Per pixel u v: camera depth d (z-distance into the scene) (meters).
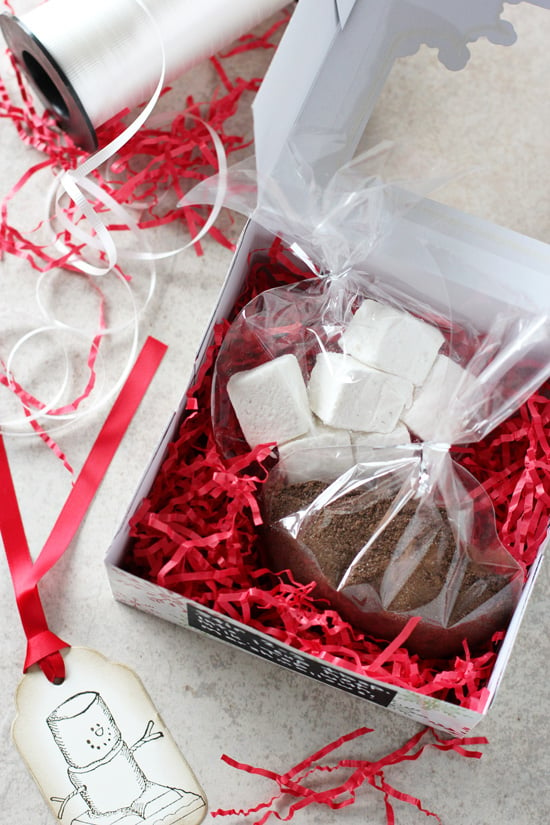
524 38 0.62
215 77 0.64
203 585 0.56
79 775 0.56
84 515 0.59
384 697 0.54
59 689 0.57
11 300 0.61
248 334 0.56
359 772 0.56
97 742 0.57
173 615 0.56
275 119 0.53
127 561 0.56
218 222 0.62
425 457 0.54
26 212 0.62
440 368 0.55
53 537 0.58
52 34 0.58
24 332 0.61
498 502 0.57
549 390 0.58
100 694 0.57
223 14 0.60
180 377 0.60
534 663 0.58
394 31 0.56
